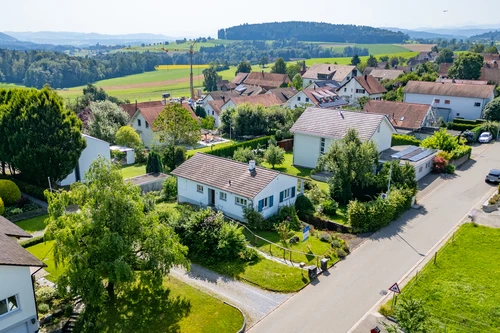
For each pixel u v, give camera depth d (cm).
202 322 2303
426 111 6594
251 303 2492
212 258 2950
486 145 6406
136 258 2427
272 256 3038
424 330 1942
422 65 13738
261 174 3616
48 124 4112
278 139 6669
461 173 4994
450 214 3794
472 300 2448
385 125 4997
